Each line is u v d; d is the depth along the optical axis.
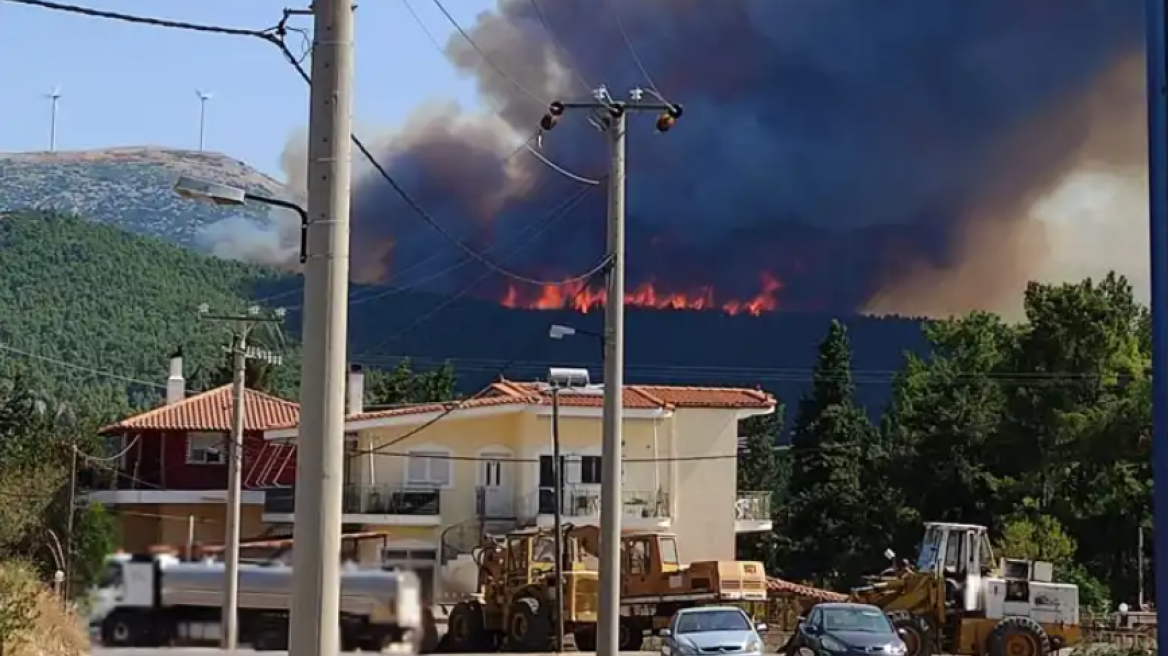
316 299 13.80
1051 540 64.12
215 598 17.30
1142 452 68.38
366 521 56.62
